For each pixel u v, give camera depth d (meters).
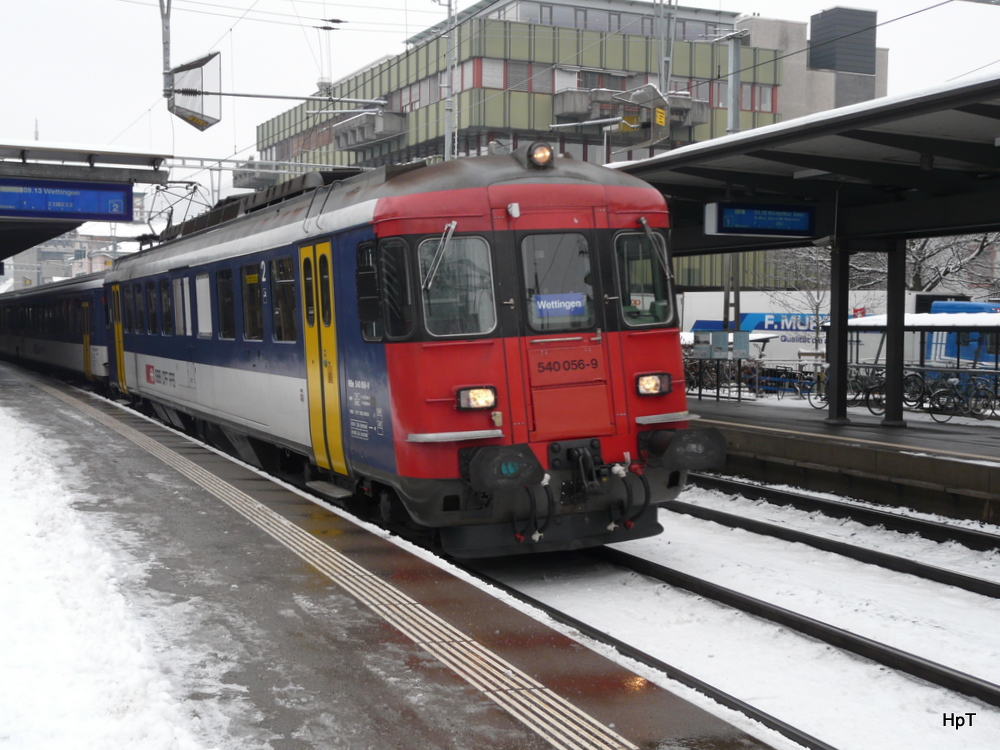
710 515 11.83
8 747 4.49
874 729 5.80
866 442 14.51
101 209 23.91
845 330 17.25
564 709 5.25
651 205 8.99
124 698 5.05
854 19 55.69
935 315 21.70
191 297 15.38
